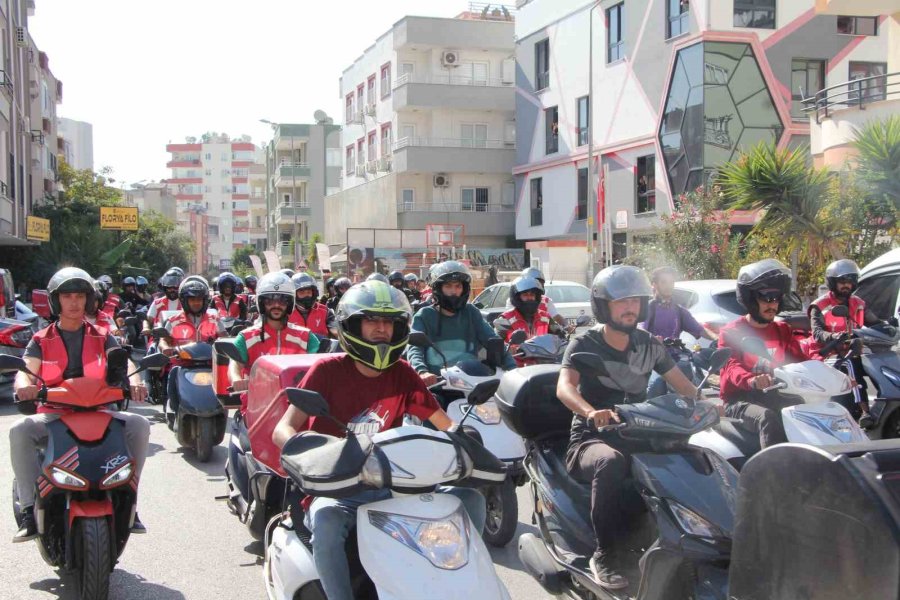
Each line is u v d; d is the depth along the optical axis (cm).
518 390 539
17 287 3572
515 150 4209
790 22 2745
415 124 4441
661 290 848
